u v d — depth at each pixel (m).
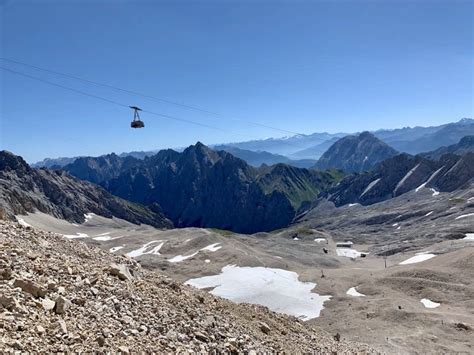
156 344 15.94
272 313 32.09
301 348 25.03
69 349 13.00
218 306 25.36
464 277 103.88
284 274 121.88
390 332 73.56
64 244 24.95
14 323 13.02
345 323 82.12
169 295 22.19
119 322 16.34
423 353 62.06
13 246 19.59
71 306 15.82
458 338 69.44
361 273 122.31
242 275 120.62
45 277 17.38
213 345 18.27
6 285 15.20
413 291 99.88
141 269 26.89
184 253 160.00
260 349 20.50
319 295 102.75
